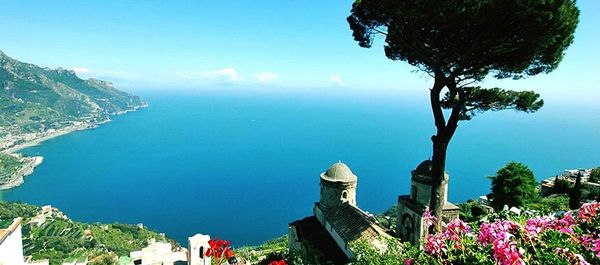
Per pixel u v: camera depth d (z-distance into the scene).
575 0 16.62
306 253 25.17
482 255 7.48
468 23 17.06
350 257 24.12
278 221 145.00
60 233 102.81
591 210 8.98
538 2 15.24
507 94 20.19
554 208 43.75
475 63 19.53
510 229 8.02
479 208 44.47
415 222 25.28
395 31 19.97
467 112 21.94
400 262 13.59
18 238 17.25
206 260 46.97
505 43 17.67
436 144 20.97
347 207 30.38
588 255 7.27
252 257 55.41
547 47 17.48
